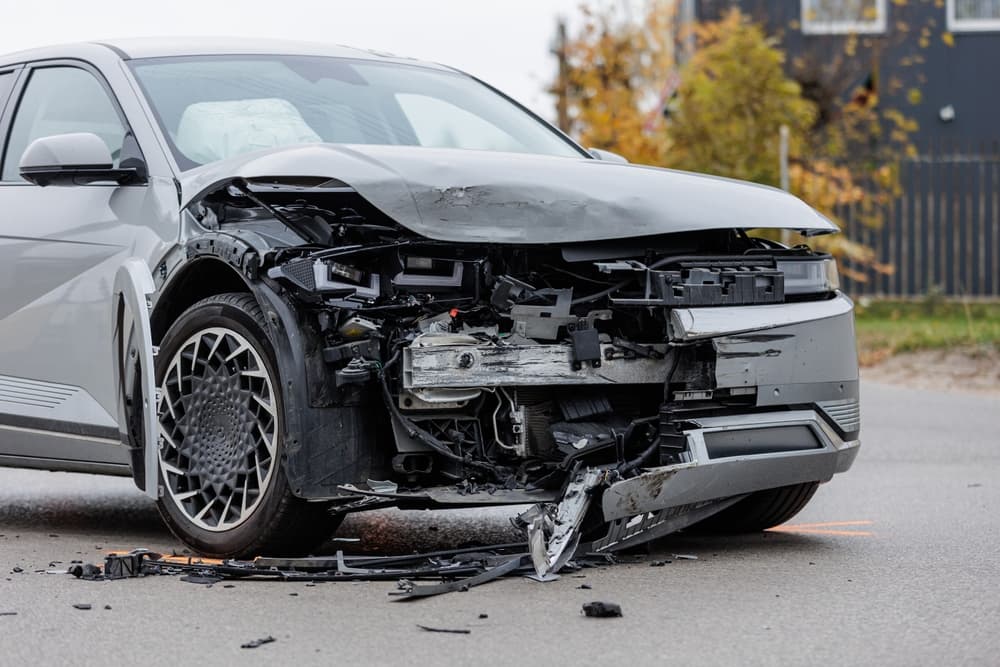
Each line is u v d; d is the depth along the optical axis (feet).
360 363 17.07
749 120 69.97
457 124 22.88
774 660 12.96
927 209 73.77
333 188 17.40
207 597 15.75
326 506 17.57
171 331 18.78
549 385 17.38
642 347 17.54
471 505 17.03
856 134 77.77
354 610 15.01
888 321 64.75
